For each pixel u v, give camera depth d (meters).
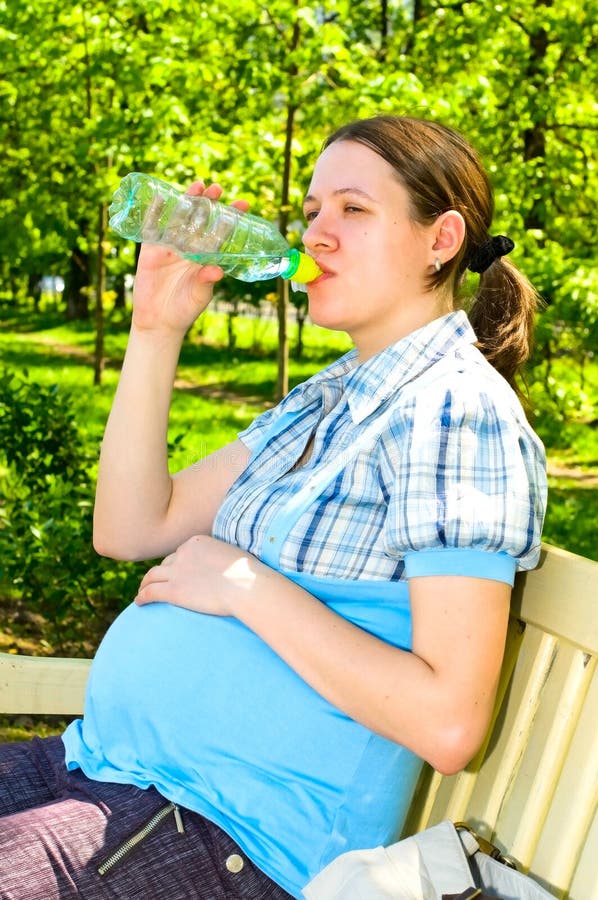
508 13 7.48
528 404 1.85
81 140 8.33
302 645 1.51
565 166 8.80
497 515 1.45
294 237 7.76
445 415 1.53
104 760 1.66
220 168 7.20
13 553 4.05
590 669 1.52
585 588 1.52
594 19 7.57
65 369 12.84
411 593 1.49
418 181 1.72
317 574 1.61
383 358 1.70
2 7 7.61
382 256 1.72
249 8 6.42
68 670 1.98
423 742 1.43
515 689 1.63
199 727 1.57
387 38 7.92
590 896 1.41
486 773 1.65
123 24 7.77
